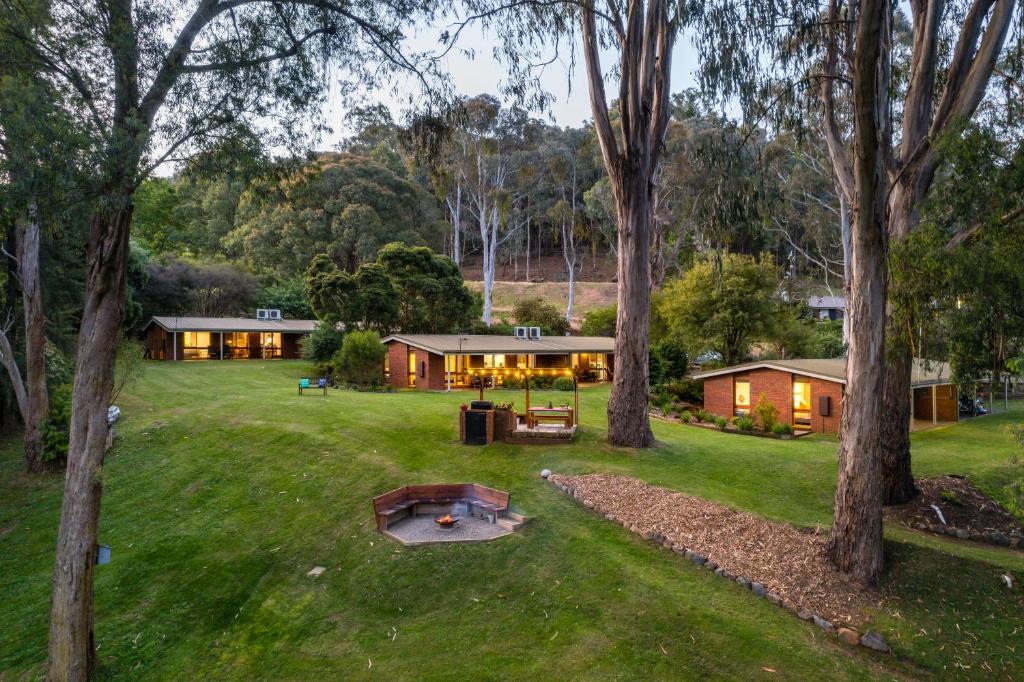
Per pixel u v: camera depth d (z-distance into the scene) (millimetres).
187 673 8875
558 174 51156
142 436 19656
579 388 33625
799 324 39781
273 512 13797
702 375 28625
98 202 7984
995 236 10609
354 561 11305
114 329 9336
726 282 34656
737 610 9148
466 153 49281
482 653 8664
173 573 11703
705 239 15344
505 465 15555
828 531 11453
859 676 7906
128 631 10016
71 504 8969
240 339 44750
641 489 13531
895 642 8617
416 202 60281
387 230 55438
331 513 13344
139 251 40750
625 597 9508
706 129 36594
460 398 27391
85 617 8953
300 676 8531
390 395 28141
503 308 68375
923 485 14430
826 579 9914
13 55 8570
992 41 11719
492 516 12477
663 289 41062
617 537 11406
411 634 9281
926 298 11641
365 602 10172
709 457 16734
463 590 10219
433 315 45312
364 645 9125
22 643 10133
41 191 7680
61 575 8875
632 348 17297
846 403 10477
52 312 23250
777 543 10938
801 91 13516
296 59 10531
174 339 41281
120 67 8758
